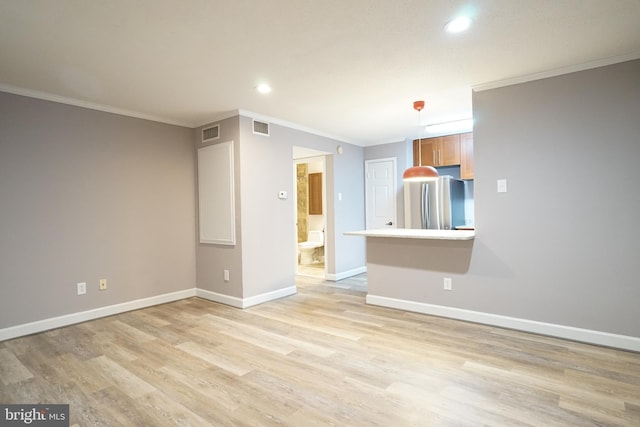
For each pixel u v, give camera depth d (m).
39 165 3.38
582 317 2.89
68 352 2.84
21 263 3.26
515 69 2.94
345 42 2.44
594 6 2.02
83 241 3.67
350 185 5.95
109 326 3.48
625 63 2.69
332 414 1.95
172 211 4.45
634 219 2.68
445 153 5.52
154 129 4.28
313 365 2.55
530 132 3.07
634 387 2.18
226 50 2.53
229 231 4.20
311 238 7.84
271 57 2.66
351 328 3.34
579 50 2.60
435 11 2.06
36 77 2.98
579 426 1.81
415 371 2.44
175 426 1.86
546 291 3.04
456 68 2.91
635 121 2.66
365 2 1.96
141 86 3.23
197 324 3.52
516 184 3.15
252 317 3.73
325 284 5.39
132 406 2.05
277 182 4.53
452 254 3.54
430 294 3.71
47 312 3.41
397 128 5.05
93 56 2.60
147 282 4.18
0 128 3.15
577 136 2.88
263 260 4.32
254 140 4.23
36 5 1.93
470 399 2.07
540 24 2.22
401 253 3.91
